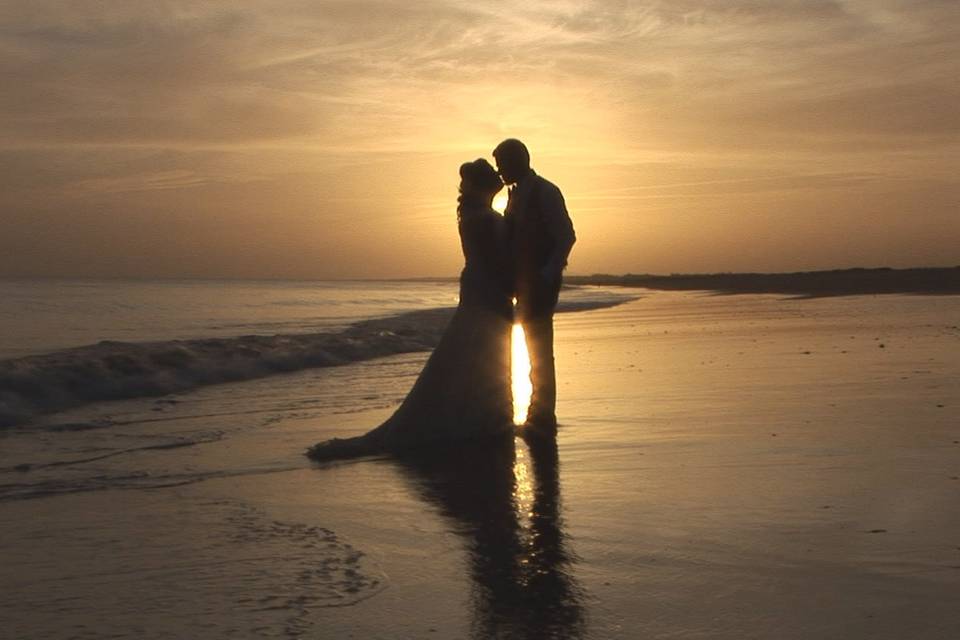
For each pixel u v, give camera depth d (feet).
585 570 10.40
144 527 12.57
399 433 18.88
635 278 540.11
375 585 10.05
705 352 38.04
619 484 14.58
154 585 10.12
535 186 20.29
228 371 32.83
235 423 22.26
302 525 12.60
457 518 12.87
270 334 54.90
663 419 20.85
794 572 10.09
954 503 12.82
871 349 36.40
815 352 36.04
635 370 31.60
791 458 16.10
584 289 228.63
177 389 29.32
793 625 8.61
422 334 51.65
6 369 27.20
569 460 16.66
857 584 9.65
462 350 19.86
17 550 11.46
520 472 15.83
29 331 56.75
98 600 9.63
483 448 18.48
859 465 15.38
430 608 9.32
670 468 15.64
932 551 10.71
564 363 34.65
